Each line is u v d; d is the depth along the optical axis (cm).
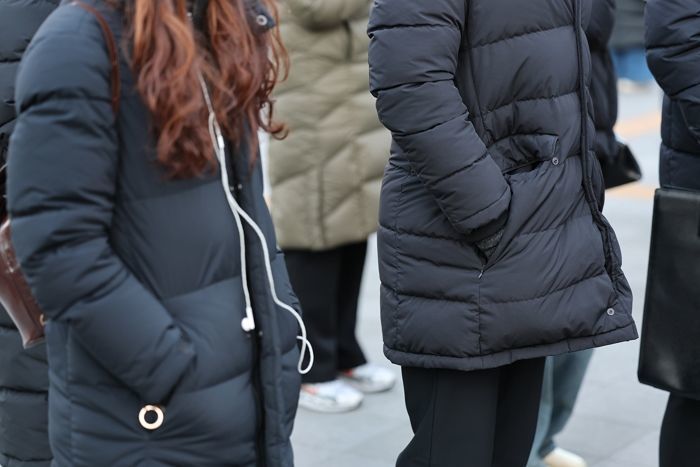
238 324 425
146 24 391
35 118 385
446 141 531
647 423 859
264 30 437
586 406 891
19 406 602
